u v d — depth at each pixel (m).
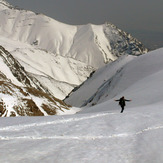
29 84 158.88
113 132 12.91
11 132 13.05
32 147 9.91
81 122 15.96
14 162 8.02
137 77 85.44
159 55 94.81
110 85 105.75
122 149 9.84
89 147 10.10
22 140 11.19
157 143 10.42
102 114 19.64
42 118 18.58
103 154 9.20
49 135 12.30
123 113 19.59
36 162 8.12
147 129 13.33
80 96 166.88
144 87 48.25
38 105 61.88
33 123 15.79
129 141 11.10
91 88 171.50
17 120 17.72
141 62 97.06
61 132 13.03
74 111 81.31
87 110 52.19
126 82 88.31
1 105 50.38
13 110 51.72
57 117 18.91
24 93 62.19
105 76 180.00
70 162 8.23
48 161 8.26
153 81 51.50
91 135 12.34
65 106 81.44
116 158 8.77
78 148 9.93
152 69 83.81
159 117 16.95
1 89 56.97
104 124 15.15
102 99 98.69
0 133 12.74
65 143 10.71
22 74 161.50
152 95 38.00
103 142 10.96
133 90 50.47
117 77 104.88
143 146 10.15
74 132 13.01
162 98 33.50
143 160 8.59
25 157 8.59
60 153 9.19
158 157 8.75
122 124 14.93
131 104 36.38
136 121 15.75
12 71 146.12
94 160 8.51
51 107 67.31
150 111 20.06
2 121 17.12
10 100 54.09
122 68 113.44
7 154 8.81
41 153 9.12
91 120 16.64
